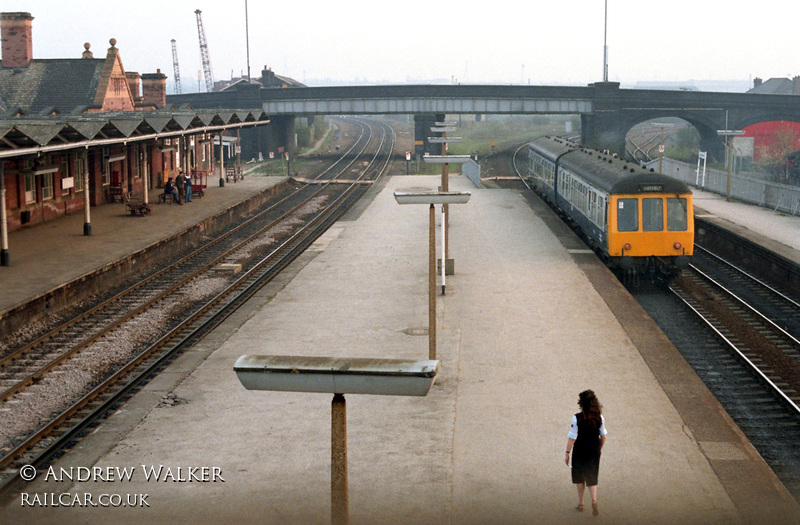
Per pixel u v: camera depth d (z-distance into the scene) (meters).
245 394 13.49
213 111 42.38
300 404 12.97
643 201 22.77
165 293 22.33
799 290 24.33
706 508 9.30
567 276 22.80
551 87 72.44
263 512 9.27
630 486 9.90
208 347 16.41
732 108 72.69
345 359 6.88
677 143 85.88
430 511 9.26
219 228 35.28
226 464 10.66
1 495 10.21
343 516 6.95
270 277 25.14
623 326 17.42
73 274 21.77
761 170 63.84
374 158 78.06
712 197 44.88
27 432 12.56
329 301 20.38
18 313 18.34
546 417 12.23
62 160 32.53
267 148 76.44
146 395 13.48
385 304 19.91
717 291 23.77
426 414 12.40
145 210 33.56
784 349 17.95
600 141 73.06
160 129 32.84
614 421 12.02
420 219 35.31
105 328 18.36
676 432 11.60
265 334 17.34
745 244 29.00
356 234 31.59
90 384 14.93
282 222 38.00
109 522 9.02
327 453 11.02
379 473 10.31
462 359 15.22
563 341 16.31
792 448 12.33
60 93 40.91
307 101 75.50
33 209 30.23
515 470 10.39
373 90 74.38
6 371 15.62
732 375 15.77
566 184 32.16
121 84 43.97
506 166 68.06
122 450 11.16
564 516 9.11
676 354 15.40
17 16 41.66
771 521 9.00
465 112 74.00
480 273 23.39
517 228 31.88
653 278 24.28
